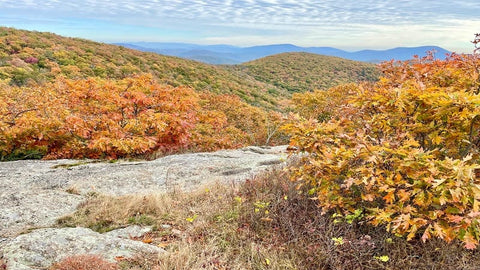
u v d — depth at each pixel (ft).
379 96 11.79
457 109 10.06
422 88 11.44
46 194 17.52
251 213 13.34
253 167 25.03
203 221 13.28
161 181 21.56
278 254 10.81
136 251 10.66
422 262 9.91
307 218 12.85
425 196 9.21
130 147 28.55
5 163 25.86
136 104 33.06
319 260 10.22
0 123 27.61
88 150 29.63
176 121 31.40
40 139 28.27
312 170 12.02
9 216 14.23
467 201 8.29
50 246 10.52
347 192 11.97
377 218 9.46
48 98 32.73
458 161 8.63
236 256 10.80
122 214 14.56
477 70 13.96
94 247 10.75
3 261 9.44
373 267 9.86
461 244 9.96
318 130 12.42
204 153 31.63
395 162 9.68
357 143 10.63
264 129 58.49
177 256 9.98
